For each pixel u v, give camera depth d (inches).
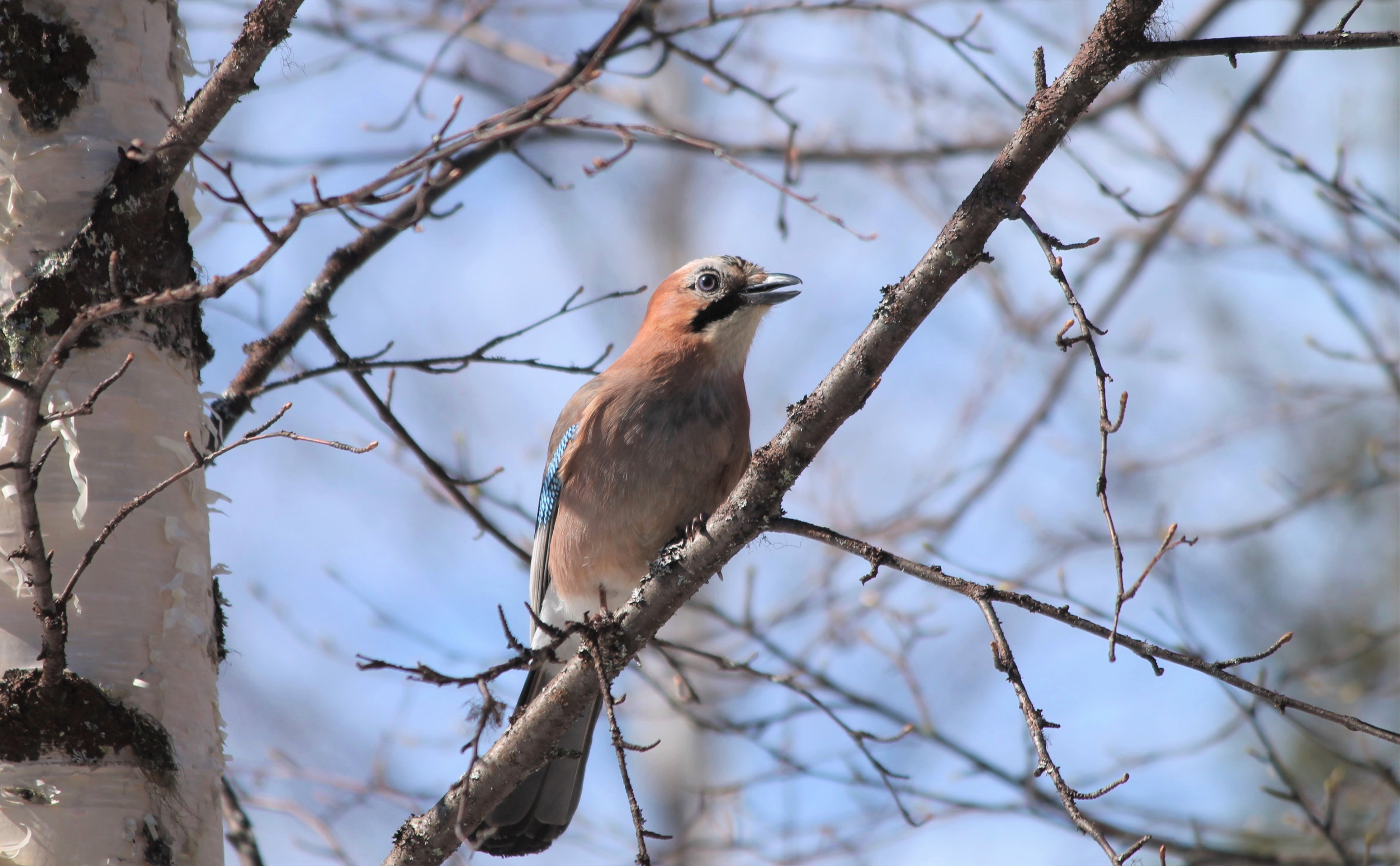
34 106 239.5
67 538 228.2
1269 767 448.8
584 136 466.6
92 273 236.2
